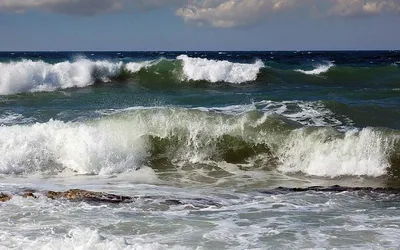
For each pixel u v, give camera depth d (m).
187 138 11.86
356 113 15.13
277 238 6.54
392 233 6.75
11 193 8.63
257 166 11.17
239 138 11.78
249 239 6.50
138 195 8.76
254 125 11.97
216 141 11.80
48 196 8.29
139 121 12.16
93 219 7.27
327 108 15.62
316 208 8.01
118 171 10.80
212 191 9.23
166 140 11.84
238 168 11.09
